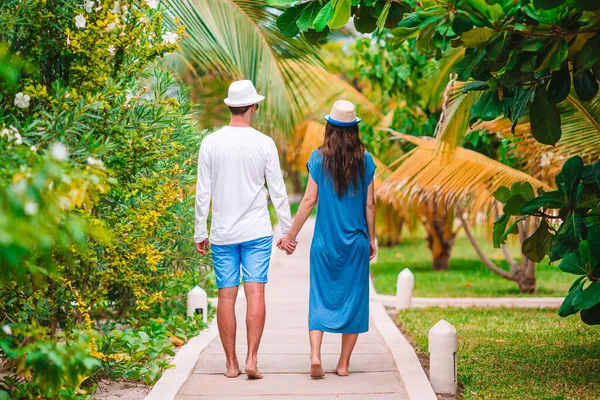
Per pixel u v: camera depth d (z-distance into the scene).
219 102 14.28
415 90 11.48
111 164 4.79
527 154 9.35
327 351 6.34
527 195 5.03
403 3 4.81
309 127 13.31
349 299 5.27
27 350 3.46
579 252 4.67
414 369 5.40
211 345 6.56
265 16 8.00
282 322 7.94
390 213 14.73
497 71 4.33
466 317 8.47
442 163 8.86
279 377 5.39
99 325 7.23
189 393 4.95
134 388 5.24
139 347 5.71
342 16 4.48
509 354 6.29
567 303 4.87
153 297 5.34
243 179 5.18
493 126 8.09
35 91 4.39
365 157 5.26
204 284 9.58
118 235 5.11
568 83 4.42
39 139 4.28
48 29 4.78
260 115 8.61
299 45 8.30
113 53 4.83
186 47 7.40
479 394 4.97
